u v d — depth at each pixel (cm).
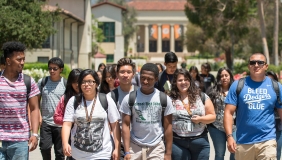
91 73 598
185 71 694
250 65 646
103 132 601
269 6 4419
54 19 2670
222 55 7512
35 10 2442
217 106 832
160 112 621
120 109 628
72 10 4962
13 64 607
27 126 620
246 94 646
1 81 606
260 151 641
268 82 650
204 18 4153
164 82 855
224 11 4000
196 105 693
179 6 10419
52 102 825
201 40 6316
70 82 715
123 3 8906
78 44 5034
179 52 10719
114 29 6894
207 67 1323
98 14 6894
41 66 2898
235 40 5103
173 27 10431
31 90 623
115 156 607
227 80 842
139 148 625
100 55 4028
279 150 835
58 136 823
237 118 662
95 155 591
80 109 598
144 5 10481
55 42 3959
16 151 608
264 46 3450
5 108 605
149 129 618
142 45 10831
